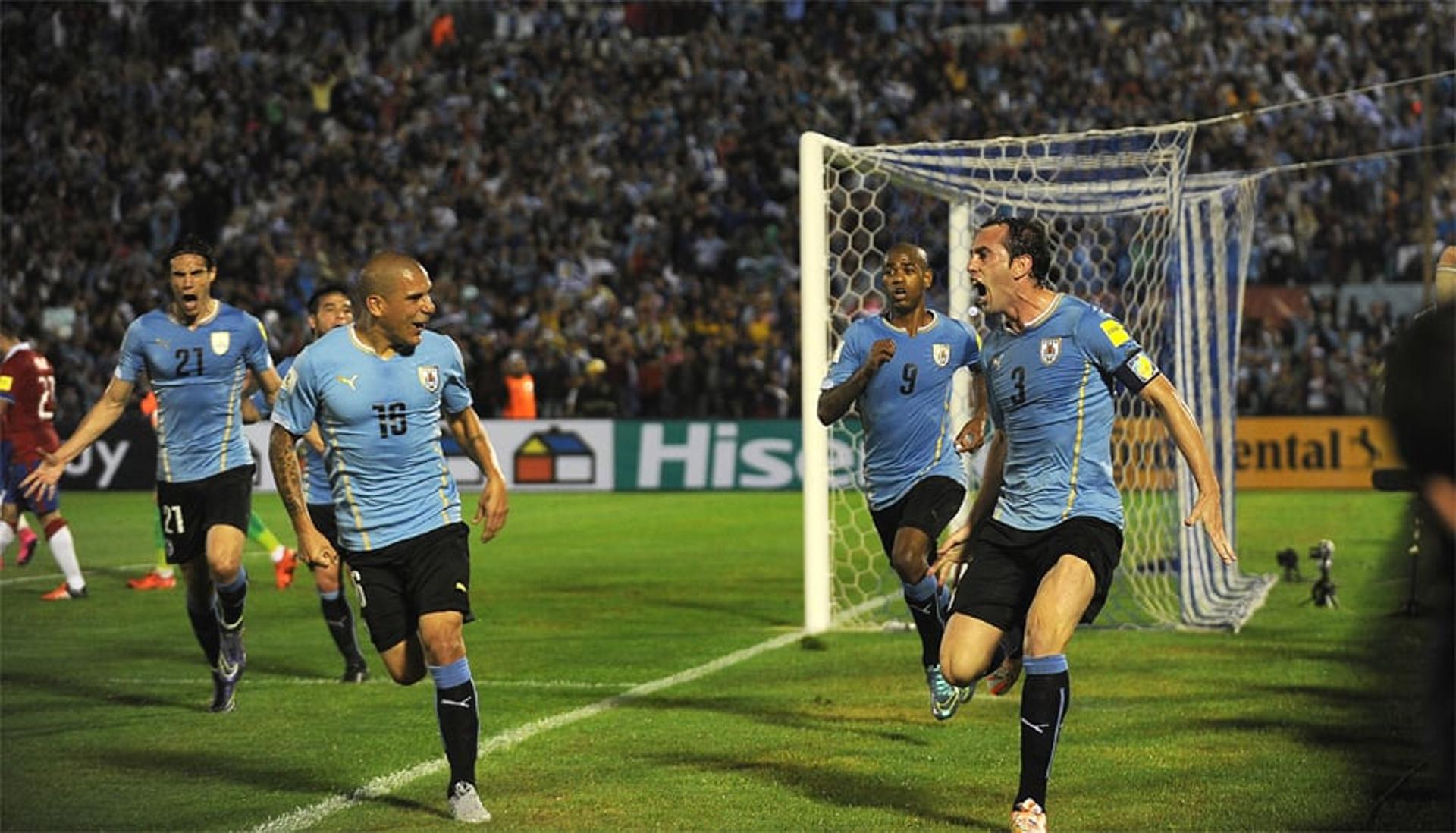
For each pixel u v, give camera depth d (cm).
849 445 3675
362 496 1077
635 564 2769
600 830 1034
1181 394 1970
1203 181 2495
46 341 4891
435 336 1106
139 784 1182
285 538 3322
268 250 5356
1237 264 2578
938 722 1377
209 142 6025
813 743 1292
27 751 1300
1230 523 2414
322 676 1681
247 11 6675
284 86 6388
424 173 5862
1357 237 5072
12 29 6397
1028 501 1022
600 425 4353
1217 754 1226
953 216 2123
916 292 1416
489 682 1612
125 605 2298
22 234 5728
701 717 1411
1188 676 1580
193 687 1614
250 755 1280
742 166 5706
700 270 5322
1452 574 430
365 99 6194
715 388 4503
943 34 6556
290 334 4984
